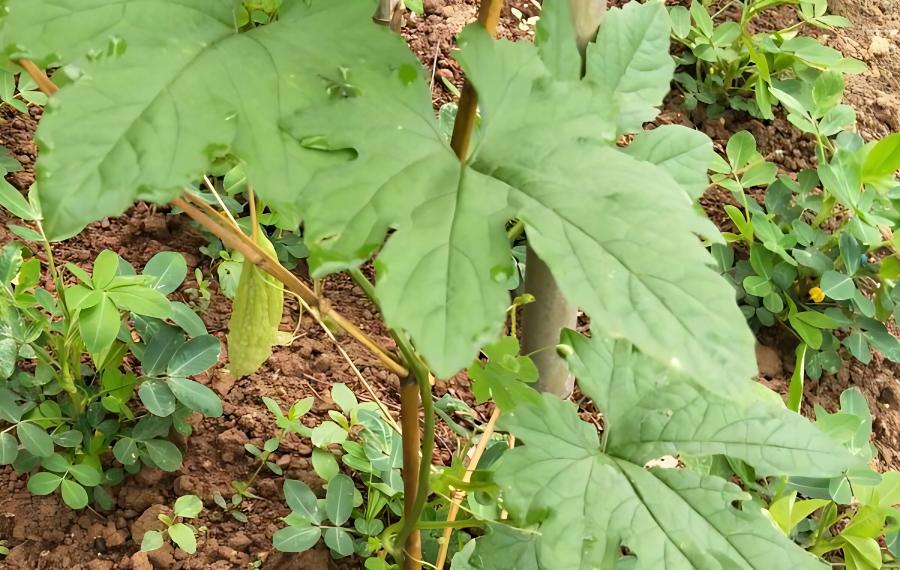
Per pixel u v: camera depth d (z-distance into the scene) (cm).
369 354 117
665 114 143
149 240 120
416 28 141
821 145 133
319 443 104
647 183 59
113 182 51
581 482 75
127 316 111
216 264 119
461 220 56
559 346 80
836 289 123
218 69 57
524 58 65
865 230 125
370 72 60
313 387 113
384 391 114
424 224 55
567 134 63
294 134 56
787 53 143
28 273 101
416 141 59
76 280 114
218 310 117
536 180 59
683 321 51
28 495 102
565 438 77
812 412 123
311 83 58
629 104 81
